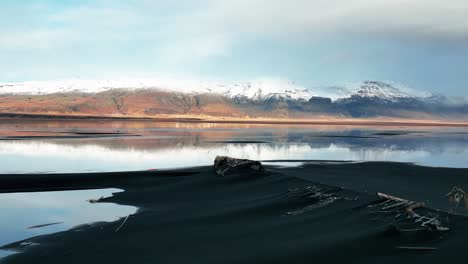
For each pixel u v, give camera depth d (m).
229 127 184.50
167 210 28.94
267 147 79.81
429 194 31.98
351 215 24.84
